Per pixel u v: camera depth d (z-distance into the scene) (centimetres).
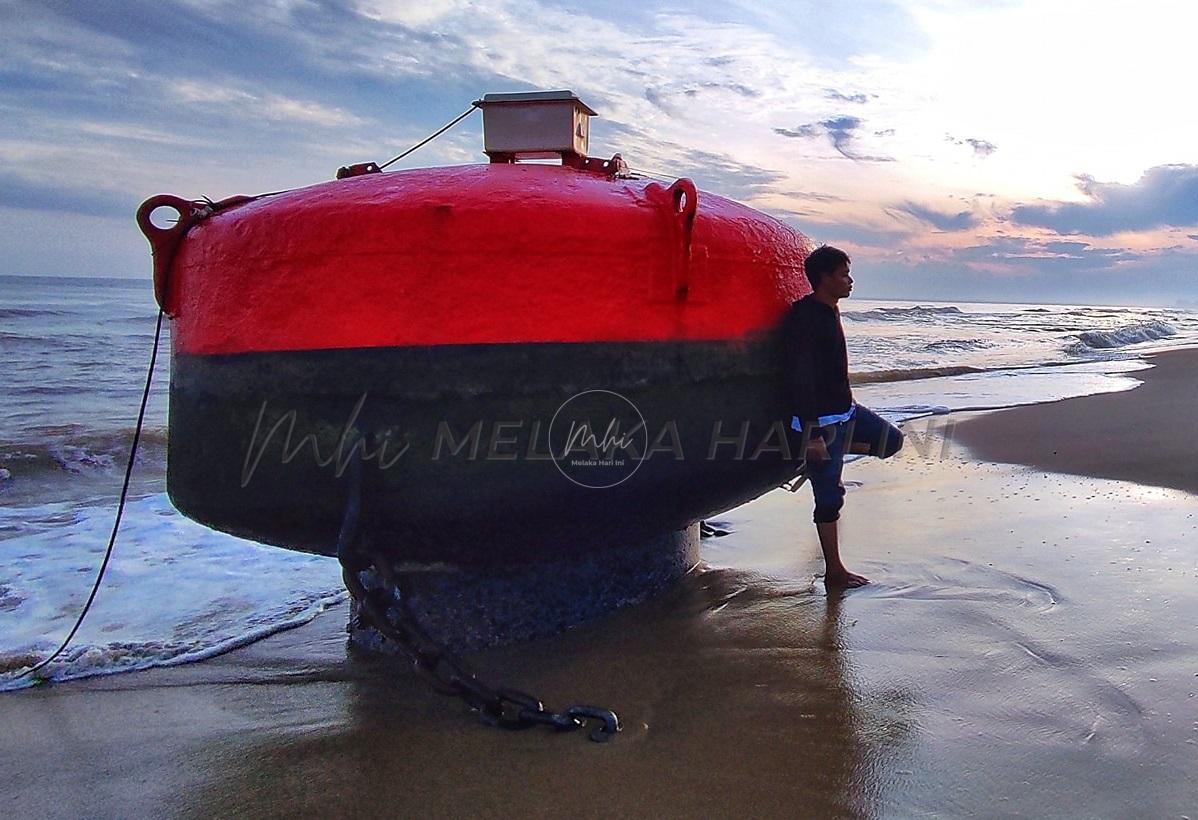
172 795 240
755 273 325
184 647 353
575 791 234
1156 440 760
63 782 249
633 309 282
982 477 628
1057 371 1581
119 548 505
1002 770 237
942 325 3316
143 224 301
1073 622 339
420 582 328
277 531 292
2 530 543
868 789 231
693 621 357
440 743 264
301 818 226
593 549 326
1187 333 3353
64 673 330
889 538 473
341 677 321
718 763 246
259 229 277
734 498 346
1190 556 420
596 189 293
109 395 1222
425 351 266
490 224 268
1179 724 257
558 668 314
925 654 318
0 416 1034
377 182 288
